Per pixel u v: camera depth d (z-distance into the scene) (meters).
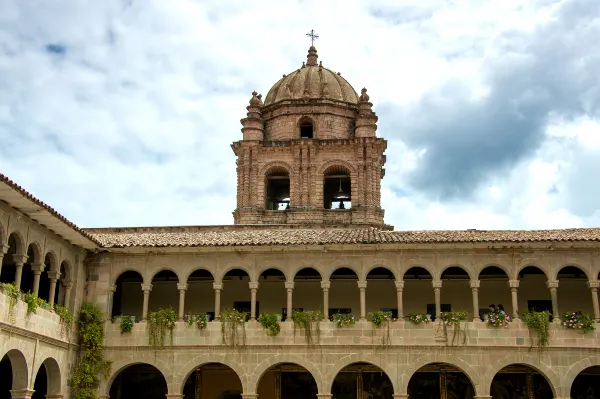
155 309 40.72
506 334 34.41
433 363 37.81
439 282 35.53
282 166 51.25
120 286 41.12
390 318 35.06
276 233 39.34
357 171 50.53
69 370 34.78
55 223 32.09
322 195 50.38
